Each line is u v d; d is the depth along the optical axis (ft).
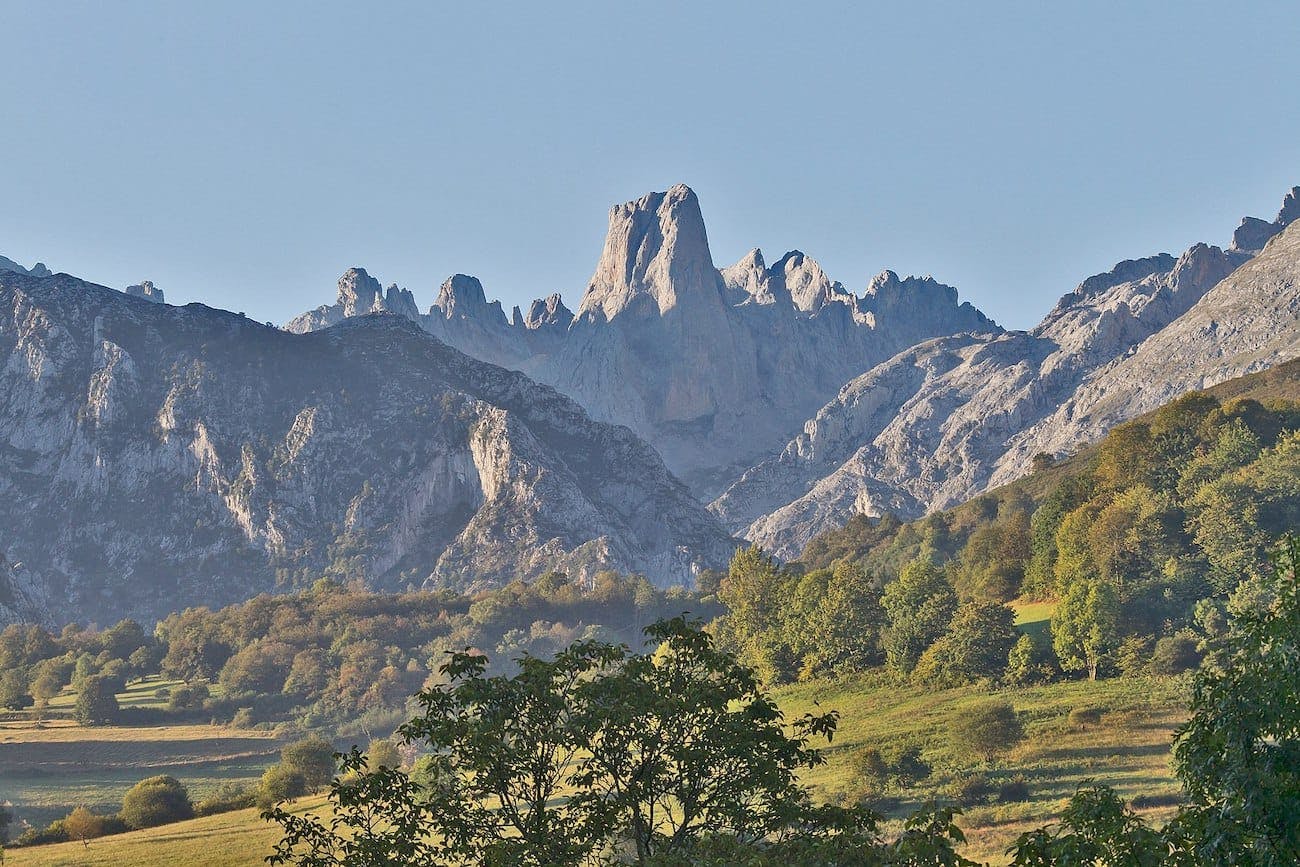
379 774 402.11
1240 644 288.71
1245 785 256.11
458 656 412.57
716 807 394.32
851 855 354.13
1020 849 287.48
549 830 385.50
